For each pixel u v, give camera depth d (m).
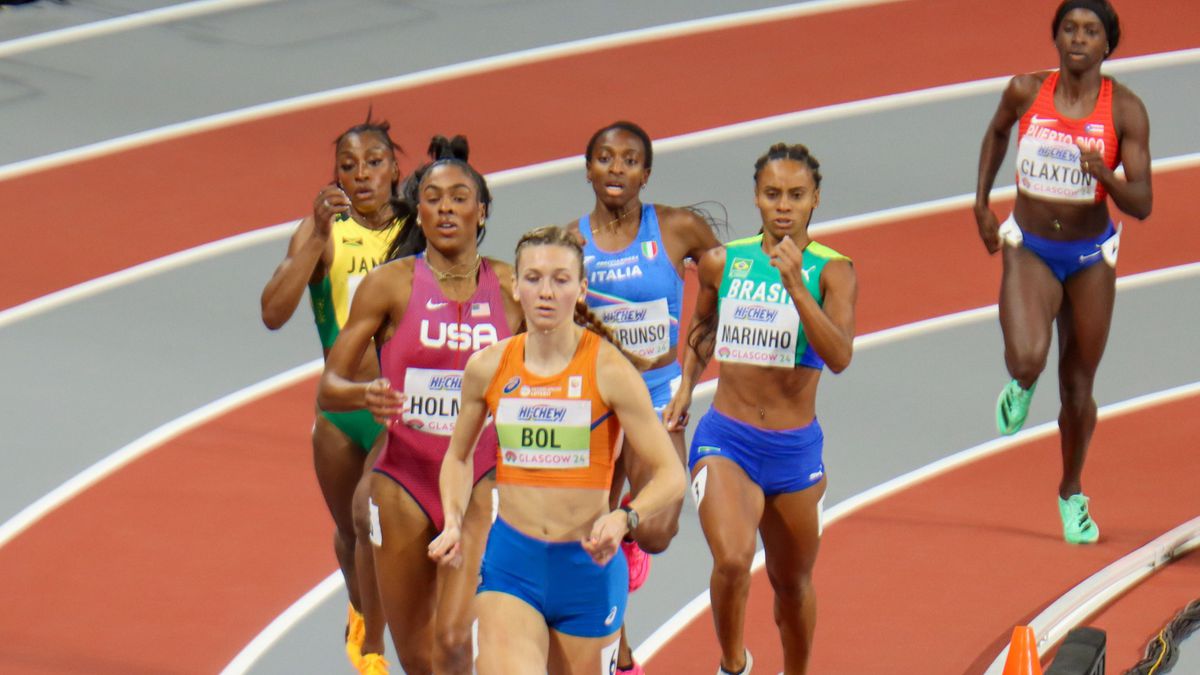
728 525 25.06
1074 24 31.66
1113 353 42.41
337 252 28.02
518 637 22.14
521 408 22.08
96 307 42.62
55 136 53.31
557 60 60.84
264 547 31.66
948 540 32.91
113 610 29.17
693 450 26.12
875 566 31.77
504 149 53.34
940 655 28.52
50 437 35.88
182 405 37.69
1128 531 33.47
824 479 26.22
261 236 47.31
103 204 48.81
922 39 63.38
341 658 28.17
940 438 37.59
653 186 50.56
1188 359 42.22
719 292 25.92
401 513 24.42
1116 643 28.61
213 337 41.31
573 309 21.86
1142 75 60.78
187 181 50.62
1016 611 30.11
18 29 62.25
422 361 24.22
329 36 62.66
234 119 55.22
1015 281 32.66
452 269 24.28
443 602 23.91
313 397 38.47
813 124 56.12
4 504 32.97
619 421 22.11
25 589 29.73
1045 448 37.41
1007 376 40.84
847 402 39.09
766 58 61.44
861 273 46.06
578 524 22.16
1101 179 31.05
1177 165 53.97
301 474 34.69
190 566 30.83
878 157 53.84
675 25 64.44
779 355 25.28
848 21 65.06
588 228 28.61
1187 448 37.34
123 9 64.88
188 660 27.72
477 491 24.22
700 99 57.78
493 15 65.31
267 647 28.33
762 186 25.42
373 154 28.08
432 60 60.59
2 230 46.75
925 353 41.81
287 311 26.77
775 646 28.81
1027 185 32.59
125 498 33.34
